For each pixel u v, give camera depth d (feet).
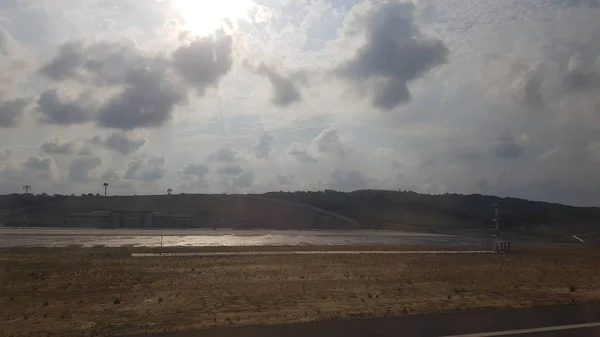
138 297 64.34
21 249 139.85
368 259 125.49
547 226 391.65
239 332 40.96
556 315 48.98
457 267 111.14
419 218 464.24
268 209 483.10
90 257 119.55
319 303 59.21
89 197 516.73
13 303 60.23
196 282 79.51
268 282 80.07
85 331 43.11
